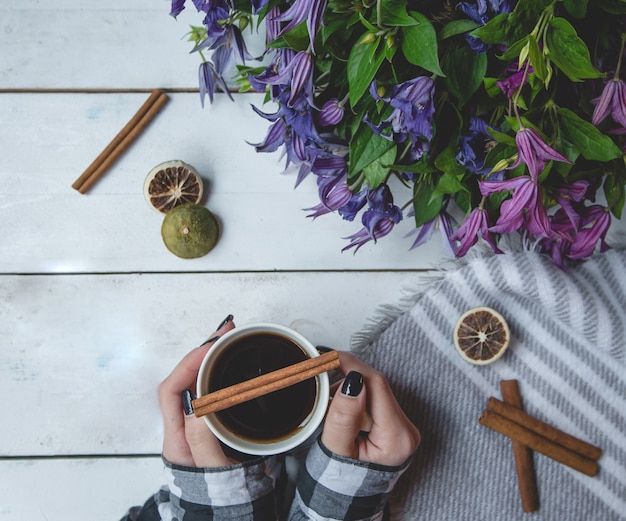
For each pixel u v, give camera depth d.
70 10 0.89
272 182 0.90
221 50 0.78
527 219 0.61
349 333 0.90
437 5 0.58
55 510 0.90
